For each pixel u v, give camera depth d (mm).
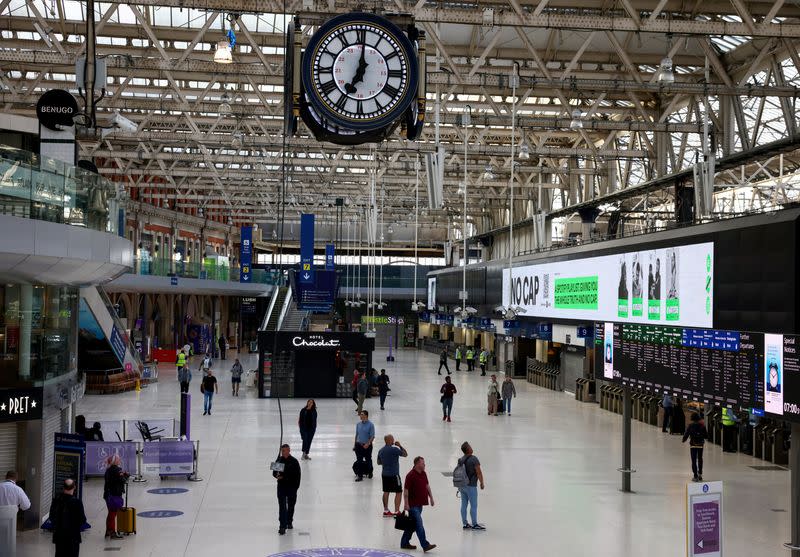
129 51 34031
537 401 35875
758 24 21953
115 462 14289
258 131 46812
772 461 22016
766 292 21062
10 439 14852
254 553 13195
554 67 34188
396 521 13562
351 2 19969
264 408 31844
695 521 10641
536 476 19703
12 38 34406
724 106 33094
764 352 13680
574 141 46500
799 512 12250
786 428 21875
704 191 27734
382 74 8344
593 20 21703
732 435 23750
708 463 21844
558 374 40406
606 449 23656
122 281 41562
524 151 36781
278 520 15281
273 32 33125
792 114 28406
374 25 8328
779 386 13172
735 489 18688
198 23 33062
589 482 19094
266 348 35688
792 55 26875
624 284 30734
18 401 14430
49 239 14734
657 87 28547
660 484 18984
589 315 34375
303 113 8734
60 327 17391
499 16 21203
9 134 22766
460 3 27234
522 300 44000
